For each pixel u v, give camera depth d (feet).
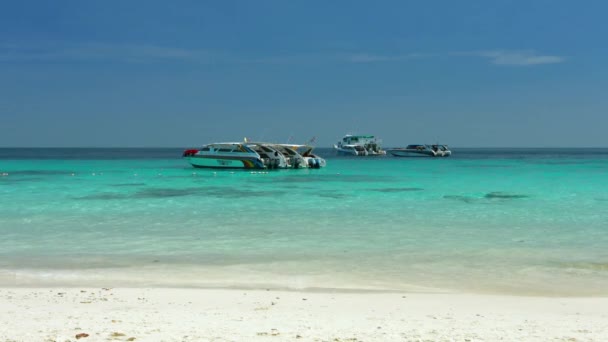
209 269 41.32
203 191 107.86
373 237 55.47
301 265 42.75
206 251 48.32
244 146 187.01
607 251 48.29
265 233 58.03
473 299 32.40
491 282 37.50
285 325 25.13
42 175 161.38
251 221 66.80
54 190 107.96
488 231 59.11
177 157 419.54
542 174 168.04
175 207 80.84
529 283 37.22
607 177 150.71
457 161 303.27
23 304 29.43
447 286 36.47
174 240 53.83
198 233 58.03
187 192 105.50
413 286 36.40
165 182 132.98
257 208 79.87
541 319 27.30
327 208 79.82
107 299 31.27
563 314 28.63
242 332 23.47
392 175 164.25
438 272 40.50
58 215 71.67
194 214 73.15
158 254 47.01
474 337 23.26
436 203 85.81
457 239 54.29
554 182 131.64
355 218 69.31
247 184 127.13
